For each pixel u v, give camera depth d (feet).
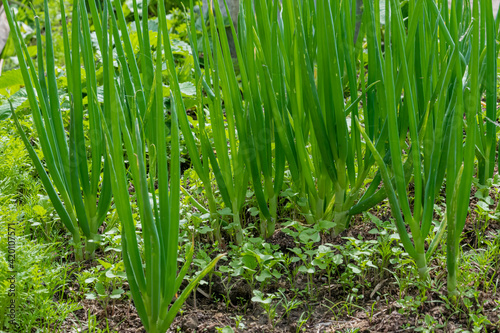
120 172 4.61
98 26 6.01
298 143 6.22
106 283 5.86
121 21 6.06
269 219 6.80
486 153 6.94
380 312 5.68
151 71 6.38
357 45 6.39
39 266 5.93
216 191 7.70
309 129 6.60
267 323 5.75
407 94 5.14
